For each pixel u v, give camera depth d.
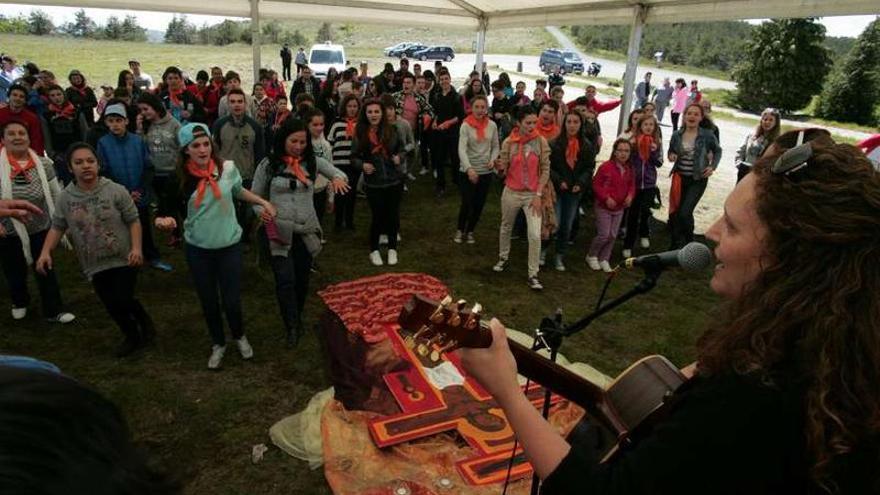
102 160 4.54
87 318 4.14
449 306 1.02
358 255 5.62
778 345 0.79
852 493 0.75
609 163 5.20
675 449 0.81
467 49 45.81
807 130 0.94
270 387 3.39
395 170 5.14
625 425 1.56
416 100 8.16
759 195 0.87
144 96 4.93
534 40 52.19
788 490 0.78
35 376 0.40
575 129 5.09
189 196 3.22
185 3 9.40
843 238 0.77
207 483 2.66
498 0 9.76
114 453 0.39
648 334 4.28
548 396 1.75
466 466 2.79
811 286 0.79
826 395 0.73
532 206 4.83
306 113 5.24
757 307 0.83
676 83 15.87
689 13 6.97
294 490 2.64
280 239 3.63
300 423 3.06
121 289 3.43
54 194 3.95
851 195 0.78
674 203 5.77
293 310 3.80
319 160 3.86
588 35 53.69
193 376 3.47
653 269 1.61
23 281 4.02
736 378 0.81
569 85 26.38
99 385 3.33
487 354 1.01
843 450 0.72
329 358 3.72
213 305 3.42
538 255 4.91
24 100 5.63
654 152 5.63
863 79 22.58
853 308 0.75
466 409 3.21
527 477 2.74
